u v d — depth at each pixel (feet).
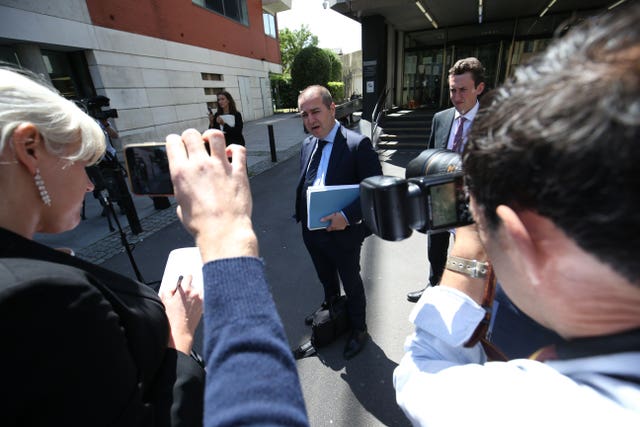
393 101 36.45
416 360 1.85
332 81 72.33
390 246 12.55
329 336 7.63
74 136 2.25
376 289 9.96
